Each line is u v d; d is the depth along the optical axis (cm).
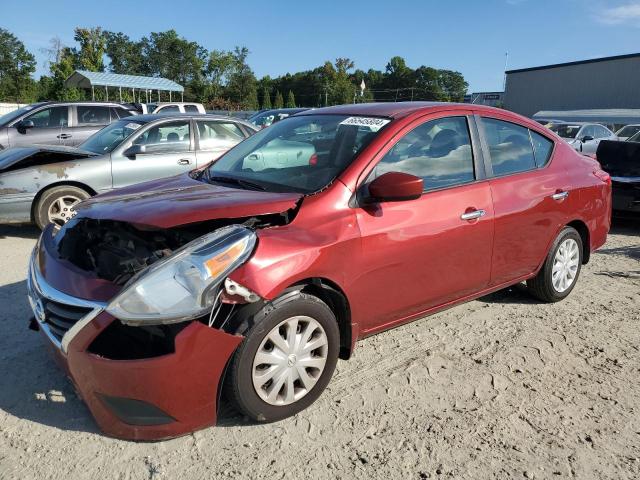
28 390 315
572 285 481
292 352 285
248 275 262
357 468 259
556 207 436
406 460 266
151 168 732
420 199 343
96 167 691
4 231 720
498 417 303
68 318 265
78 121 1191
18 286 486
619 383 343
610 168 830
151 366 246
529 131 439
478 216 371
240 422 290
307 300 286
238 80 7994
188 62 8975
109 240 314
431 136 365
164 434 259
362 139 344
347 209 312
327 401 313
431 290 357
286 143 383
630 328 425
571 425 298
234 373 266
